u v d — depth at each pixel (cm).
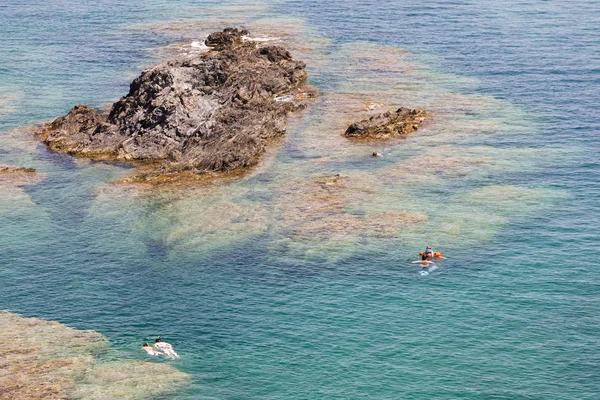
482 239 8050
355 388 5816
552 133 11244
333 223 8425
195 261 7769
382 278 7350
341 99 13062
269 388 5841
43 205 9131
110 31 18225
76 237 8338
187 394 5750
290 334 6506
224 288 7269
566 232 8188
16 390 5688
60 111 12469
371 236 8131
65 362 6094
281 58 14712
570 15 19088
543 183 9469
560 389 5747
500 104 12644
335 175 9781
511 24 18238
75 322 6756
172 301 7081
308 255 7794
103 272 7631
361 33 17800
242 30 17550
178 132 10725
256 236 8212
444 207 8806
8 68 14838
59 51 16225
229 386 5862
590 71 14250
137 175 9881
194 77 12175
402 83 13912
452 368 6006
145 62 15388
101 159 10550
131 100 11356
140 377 5928
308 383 5888
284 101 12888
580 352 6159
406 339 6381
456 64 15075
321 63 15275
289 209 8800
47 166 10331
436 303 6900
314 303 6962
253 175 9856
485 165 10031
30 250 8081
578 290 7056
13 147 10994
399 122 11688
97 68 14975
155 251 7988
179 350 6319
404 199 9025
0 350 6234
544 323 6556
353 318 6706
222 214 8712
